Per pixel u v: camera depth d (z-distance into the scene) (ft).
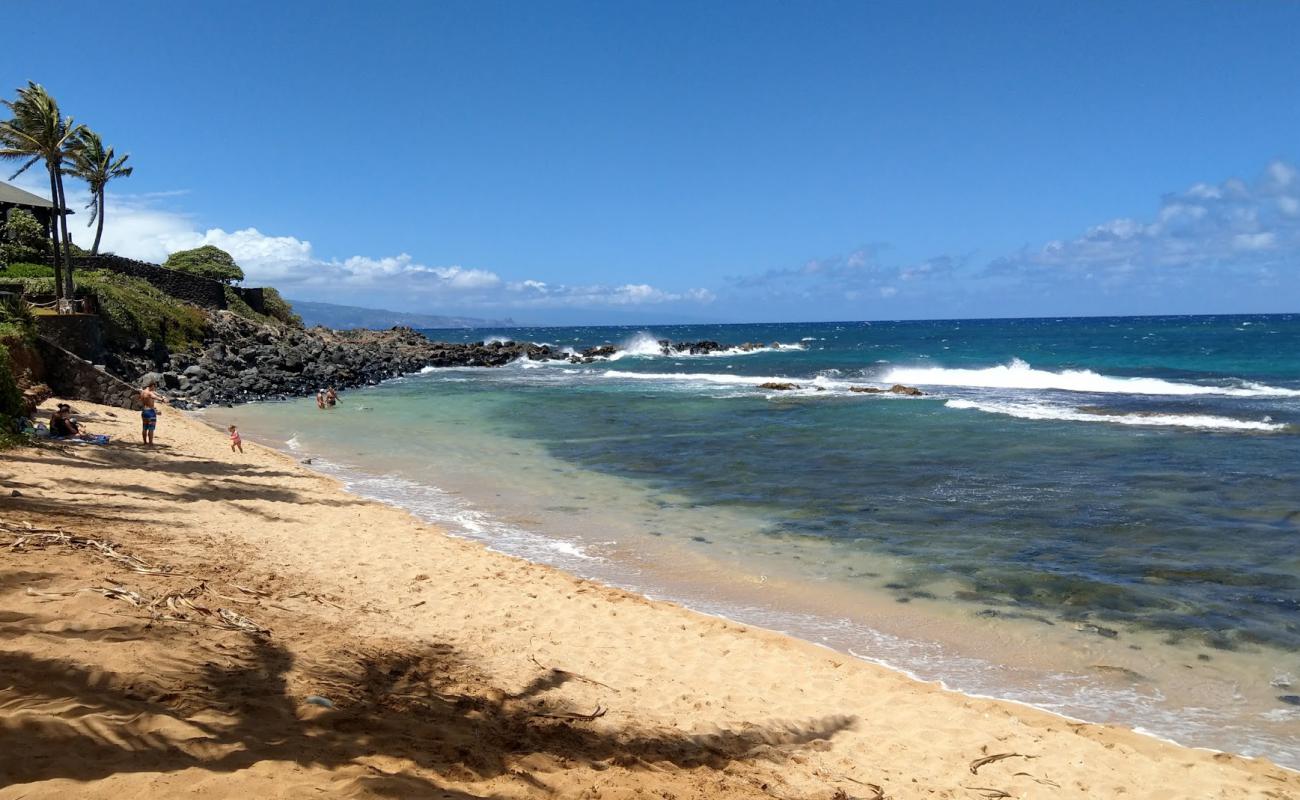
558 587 36.01
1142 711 25.77
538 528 49.29
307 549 38.34
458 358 222.28
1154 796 20.03
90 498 40.83
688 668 27.40
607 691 24.18
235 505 46.42
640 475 65.57
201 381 127.54
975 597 36.50
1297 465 62.75
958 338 334.65
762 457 72.28
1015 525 48.26
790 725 23.16
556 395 132.36
